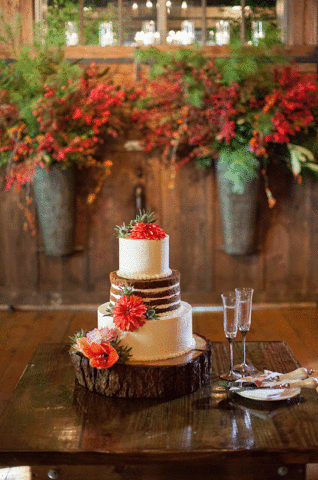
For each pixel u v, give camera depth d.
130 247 1.96
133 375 1.82
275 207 3.98
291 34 3.92
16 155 3.62
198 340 2.09
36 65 3.53
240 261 4.04
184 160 3.83
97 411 1.75
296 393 1.83
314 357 3.14
